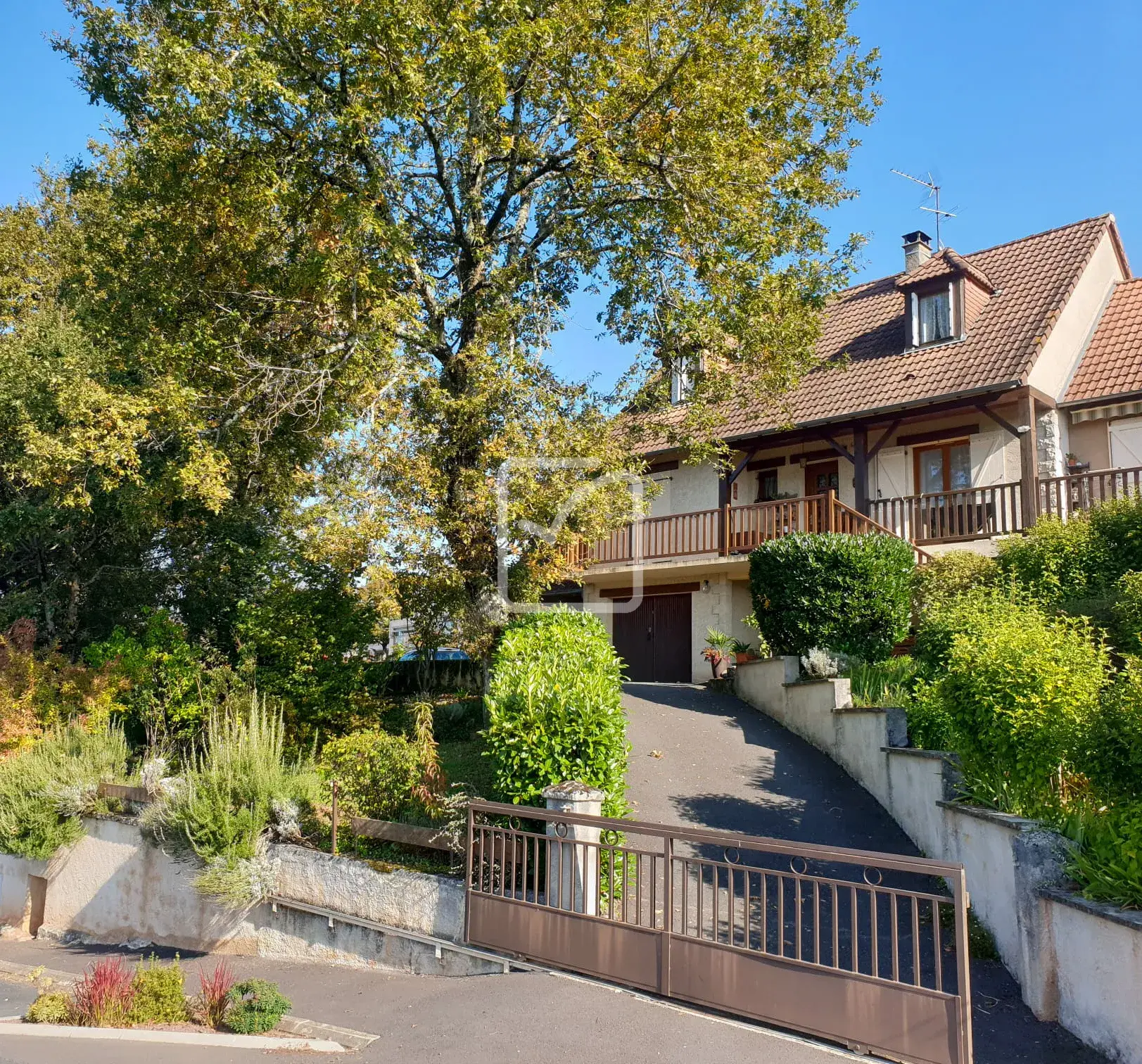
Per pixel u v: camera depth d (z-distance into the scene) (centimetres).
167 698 1498
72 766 1301
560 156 1501
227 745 1075
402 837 937
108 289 1564
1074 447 1814
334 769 1117
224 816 999
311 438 1574
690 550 2097
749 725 1412
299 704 1391
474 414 1306
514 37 1254
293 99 1182
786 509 1922
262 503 1906
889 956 723
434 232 1616
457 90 1343
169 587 1983
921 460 1964
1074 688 733
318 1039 686
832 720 1233
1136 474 1509
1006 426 1684
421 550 1269
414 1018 703
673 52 1404
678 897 841
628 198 1475
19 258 2120
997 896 727
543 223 1590
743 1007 617
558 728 870
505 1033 631
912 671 1242
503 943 782
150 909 1162
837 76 1586
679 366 1571
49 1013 782
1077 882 620
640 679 2277
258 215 1362
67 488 1619
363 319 1347
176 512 1880
